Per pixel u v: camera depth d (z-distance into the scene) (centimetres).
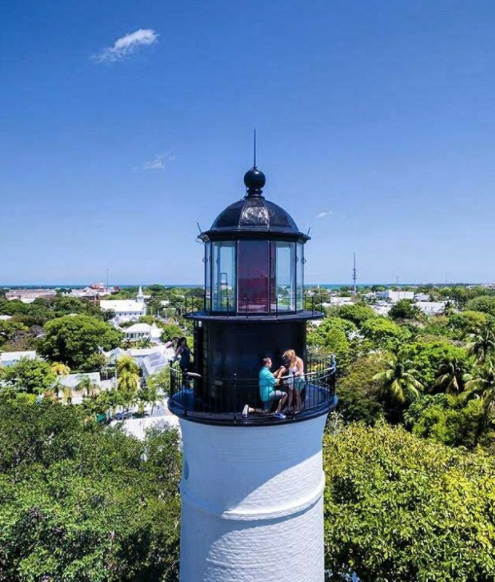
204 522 747
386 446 1673
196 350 820
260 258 740
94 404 4181
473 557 1128
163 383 5053
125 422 3306
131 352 7781
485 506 1309
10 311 12400
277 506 726
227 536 727
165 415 3953
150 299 19950
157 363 6431
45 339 7412
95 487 1279
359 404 3484
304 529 753
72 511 1148
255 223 741
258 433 707
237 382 729
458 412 2836
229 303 748
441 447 1775
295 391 740
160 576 1264
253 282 738
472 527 1218
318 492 780
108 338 8244
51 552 1113
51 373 5138
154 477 1916
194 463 762
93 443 1759
